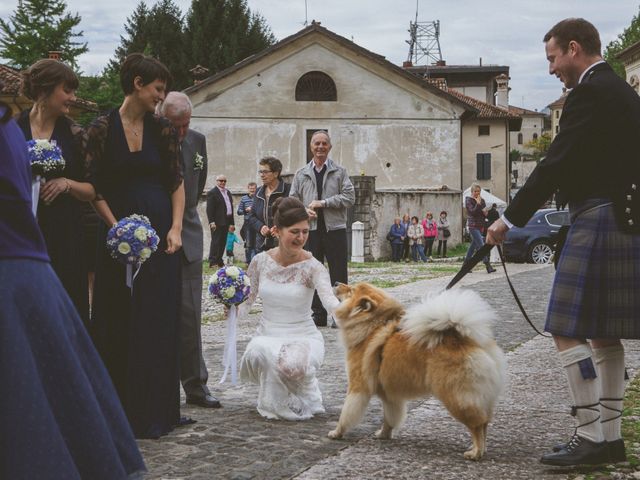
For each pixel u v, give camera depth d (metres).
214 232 18.86
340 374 6.55
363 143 37.22
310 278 5.20
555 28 3.89
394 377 4.15
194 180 5.18
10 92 15.01
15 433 2.47
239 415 5.03
